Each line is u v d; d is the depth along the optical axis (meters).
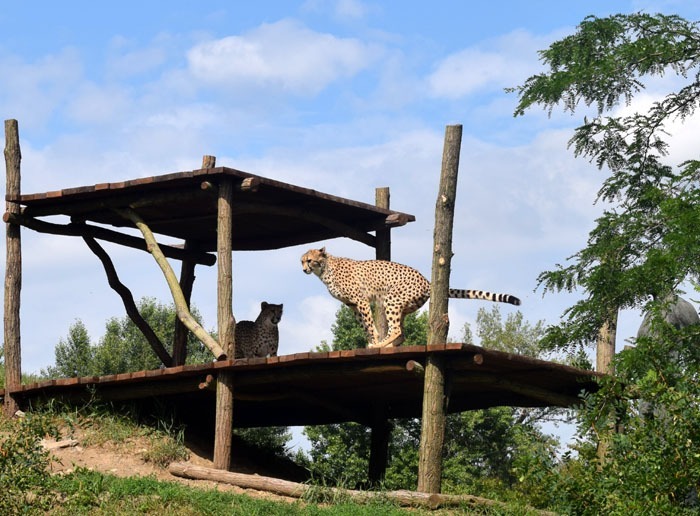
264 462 17.44
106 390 15.57
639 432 9.24
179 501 12.26
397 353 12.95
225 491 13.47
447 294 13.50
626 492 8.96
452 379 13.33
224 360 14.16
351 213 16.78
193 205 16.17
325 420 18.33
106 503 11.96
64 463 14.04
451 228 13.62
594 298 16.14
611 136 17.64
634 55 16.53
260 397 15.22
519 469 9.62
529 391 14.48
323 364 13.80
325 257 16.03
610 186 17.50
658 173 17.47
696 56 16.73
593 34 17.27
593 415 9.66
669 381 9.97
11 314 16.45
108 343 31.97
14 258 16.67
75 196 16.08
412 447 26.02
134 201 15.88
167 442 15.12
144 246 18.17
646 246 16.48
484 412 26.30
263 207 15.57
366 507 12.31
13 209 16.66
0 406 16.30
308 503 12.90
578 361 11.19
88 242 17.61
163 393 15.16
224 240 14.69
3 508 10.87
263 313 17.69
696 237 14.62
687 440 9.01
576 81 16.70
